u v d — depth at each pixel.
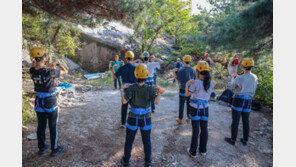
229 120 5.12
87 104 5.72
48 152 3.09
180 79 4.48
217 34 7.57
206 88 3.08
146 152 2.80
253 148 3.76
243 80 3.52
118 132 4.01
